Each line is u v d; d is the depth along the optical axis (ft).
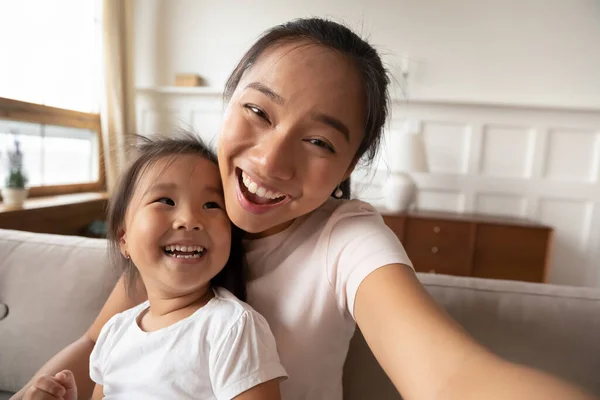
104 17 8.40
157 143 2.37
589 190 9.12
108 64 8.51
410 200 8.62
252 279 2.18
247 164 1.78
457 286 2.70
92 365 2.24
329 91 1.70
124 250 2.37
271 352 1.85
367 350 2.64
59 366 2.34
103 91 8.57
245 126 1.79
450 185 9.55
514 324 2.55
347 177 2.23
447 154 9.48
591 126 8.93
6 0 6.75
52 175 7.94
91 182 8.79
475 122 9.25
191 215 2.01
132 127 9.18
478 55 9.30
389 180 8.66
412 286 1.54
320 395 2.04
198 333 1.93
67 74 8.31
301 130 1.72
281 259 2.12
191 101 9.78
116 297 2.59
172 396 1.86
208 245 2.04
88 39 8.89
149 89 9.64
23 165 6.88
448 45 9.34
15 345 2.97
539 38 9.11
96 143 9.06
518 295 2.64
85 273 2.98
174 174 2.10
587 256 9.35
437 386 1.15
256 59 1.89
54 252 3.12
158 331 2.02
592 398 0.90
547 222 9.41
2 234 3.33
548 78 9.17
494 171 9.41
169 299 2.15
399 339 1.37
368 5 9.43
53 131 7.86
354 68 1.78
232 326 1.86
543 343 2.51
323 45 1.76
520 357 2.51
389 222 8.25
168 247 2.04
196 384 1.86
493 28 9.20
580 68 9.06
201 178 2.12
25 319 2.98
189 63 9.95
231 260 2.22
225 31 9.80
